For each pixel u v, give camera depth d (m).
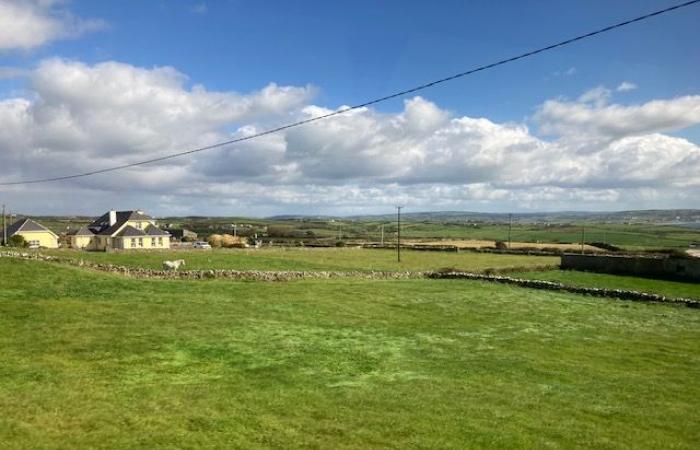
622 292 37.94
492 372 17.92
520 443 11.63
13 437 10.95
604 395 15.51
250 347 19.98
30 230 98.44
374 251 95.69
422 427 12.41
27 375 15.27
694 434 12.53
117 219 107.75
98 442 10.93
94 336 20.20
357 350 20.48
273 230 173.12
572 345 22.86
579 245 109.00
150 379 15.60
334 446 11.19
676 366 19.48
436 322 27.58
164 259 55.62
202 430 11.81
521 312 31.59
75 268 36.81
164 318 24.42
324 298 33.97
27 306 24.92
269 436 11.61
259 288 37.12
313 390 15.18
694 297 37.84
